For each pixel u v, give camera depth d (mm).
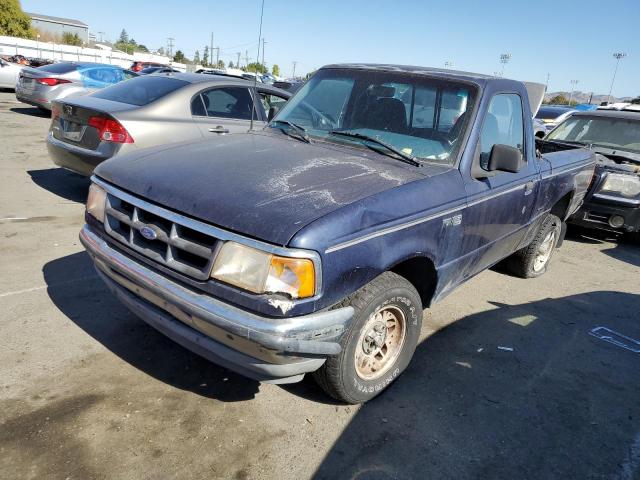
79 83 13289
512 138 4066
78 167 5977
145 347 3354
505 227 4039
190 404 2865
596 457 2812
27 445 2441
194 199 2498
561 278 5664
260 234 2281
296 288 2258
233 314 2283
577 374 3648
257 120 6781
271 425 2777
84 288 4062
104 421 2654
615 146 7414
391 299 2836
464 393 3262
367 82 3814
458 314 4422
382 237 2629
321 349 2395
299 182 2695
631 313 4848
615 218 6676
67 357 3158
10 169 7770
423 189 2969
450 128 3443
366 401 3039
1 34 65812
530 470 2660
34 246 4820
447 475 2562
